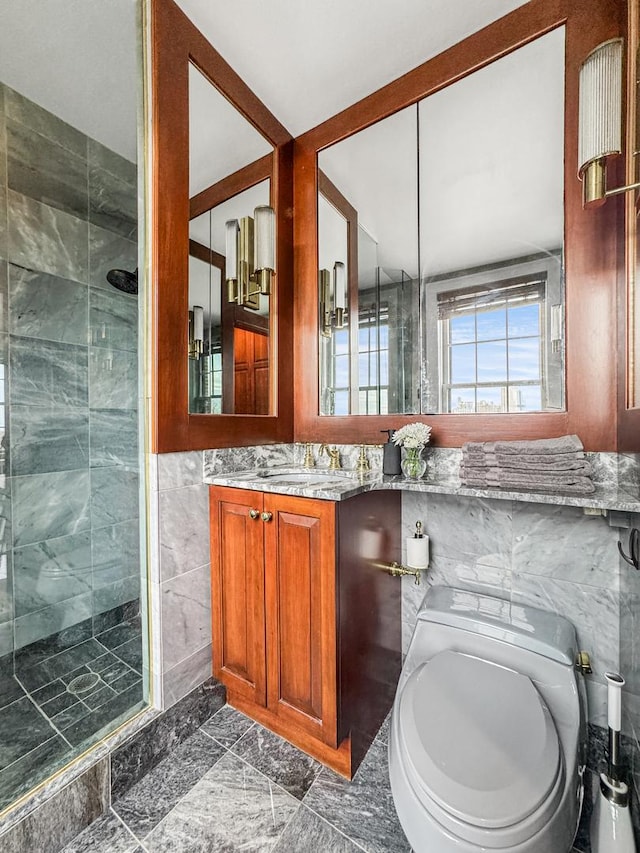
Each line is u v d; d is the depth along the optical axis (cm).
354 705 116
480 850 67
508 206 138
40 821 90
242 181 159
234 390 156
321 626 110
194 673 133
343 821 99
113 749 106
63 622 171
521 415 132
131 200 196
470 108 143
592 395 121
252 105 159
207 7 128
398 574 146
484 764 77
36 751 108
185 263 134
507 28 133
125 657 160
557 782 76
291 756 119
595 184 97
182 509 132
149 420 126
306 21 131
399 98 154
